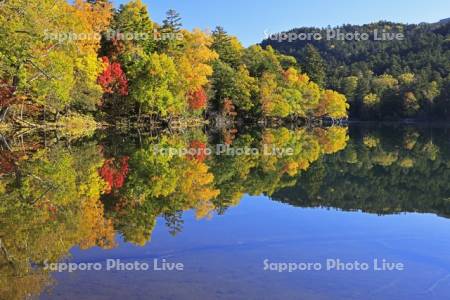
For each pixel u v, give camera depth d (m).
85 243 10.37
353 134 67.38
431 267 9.30
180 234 11.41
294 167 26.19
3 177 17.86
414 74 130.62
